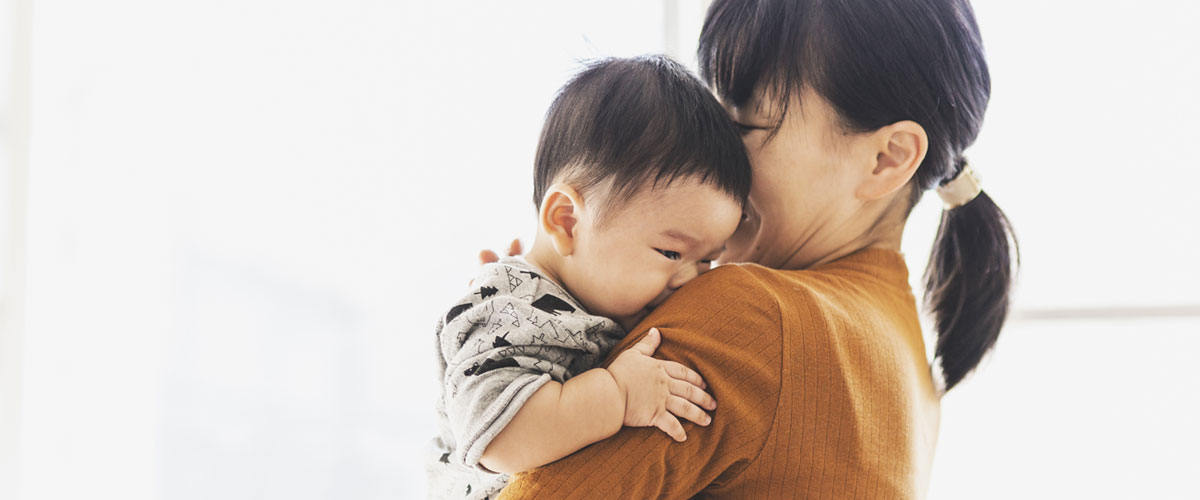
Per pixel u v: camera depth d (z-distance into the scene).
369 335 2.28
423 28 2.20
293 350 2.30
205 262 2.28
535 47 2.10
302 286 2.28
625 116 0.82
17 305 2.08
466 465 0.82
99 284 2.19
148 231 2.24
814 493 0.76
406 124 2.21
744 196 0.86
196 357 2.27
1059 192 1.78
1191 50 1.74
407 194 2.22
